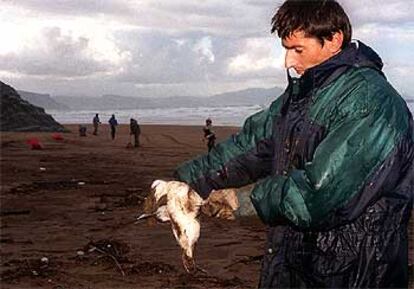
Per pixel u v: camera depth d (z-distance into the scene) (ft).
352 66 8.52
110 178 76.84
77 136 197.06
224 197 9.21
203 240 37.11
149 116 633.61
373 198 8.07
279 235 8.86
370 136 8.03
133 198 55.77
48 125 246.88
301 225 8.15
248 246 35.70
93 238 38.99
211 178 9.71
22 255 34.04
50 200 57.41
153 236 39.01
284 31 8.66
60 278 29.30
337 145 8.04
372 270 8.26
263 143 9.55
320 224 8.09
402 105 8.38
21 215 48.70
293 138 8.83
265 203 8.41
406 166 8.30
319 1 8.55
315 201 7.97
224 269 31.04
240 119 461.78
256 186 8.59
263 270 9.07
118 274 30.09
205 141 167.43
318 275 8.38
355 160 7.98
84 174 81.71
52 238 39.24
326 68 8.56
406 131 8.25
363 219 8.25
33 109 253.24
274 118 9.37
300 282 8.64
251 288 28.02
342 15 8.57
